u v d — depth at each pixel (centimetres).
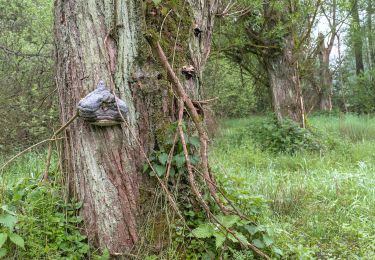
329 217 479
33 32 980
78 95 321
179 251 326
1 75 850
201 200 305
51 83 852
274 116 1074
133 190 326
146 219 328
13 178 537
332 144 983
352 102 2267
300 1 992
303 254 352
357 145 979
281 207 508
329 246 409
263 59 1095
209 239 335
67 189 336
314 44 1166
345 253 387
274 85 1072
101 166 319
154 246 323
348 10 1087
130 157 326
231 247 340
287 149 935
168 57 340
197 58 365
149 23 336
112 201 320
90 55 318
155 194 331
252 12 1010
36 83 849
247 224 342
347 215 482
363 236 418
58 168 359
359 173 675
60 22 326
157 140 333
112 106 310
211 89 1375
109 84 318
